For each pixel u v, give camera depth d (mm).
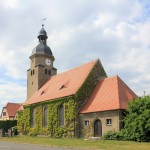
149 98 33688
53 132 47844
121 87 42562
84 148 25609
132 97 41719
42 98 52938
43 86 58375
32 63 61906
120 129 37219
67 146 27781
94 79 47281
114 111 38281
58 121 47094
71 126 44094
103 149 24375
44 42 62938
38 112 52906
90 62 49750
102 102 41750
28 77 62688
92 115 41656
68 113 44844
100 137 38812
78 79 47969
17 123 61219
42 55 60906
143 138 32250
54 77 57938
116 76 44531
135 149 24234
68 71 54438
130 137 33812
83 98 45031
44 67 60562
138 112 34000
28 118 55875
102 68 49125
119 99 39375
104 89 44375
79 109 44250
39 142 34375
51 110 48938
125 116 37750
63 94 47031
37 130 52562
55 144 30641
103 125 39594
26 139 41531
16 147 27609
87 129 42188
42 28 63312
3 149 25109
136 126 32938
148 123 31688
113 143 30047
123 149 24266
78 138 42469
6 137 51719
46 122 50656
